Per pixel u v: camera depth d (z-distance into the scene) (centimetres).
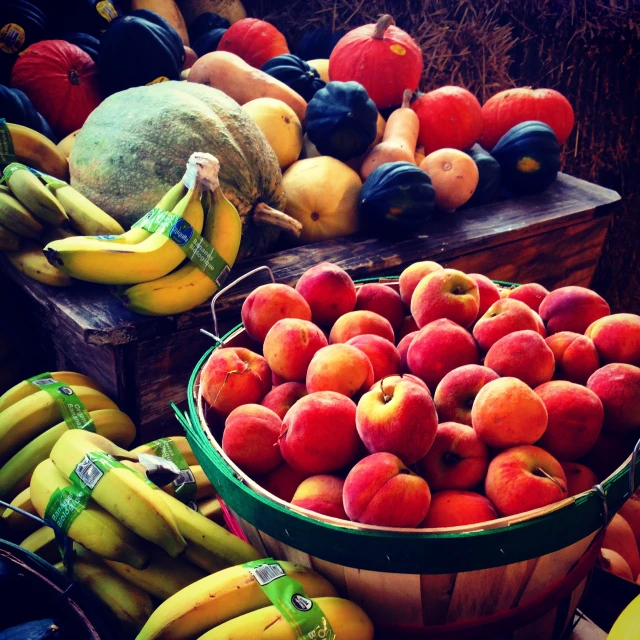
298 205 197
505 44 303
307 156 219
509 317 111
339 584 99
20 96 195
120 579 111
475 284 119
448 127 235
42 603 102
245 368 113
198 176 136
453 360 109
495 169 230
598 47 291
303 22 300
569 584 103
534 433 94
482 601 96
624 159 303
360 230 205
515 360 104
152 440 156
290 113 210
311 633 89
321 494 96
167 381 152
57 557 121
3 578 101
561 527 89
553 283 238
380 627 101
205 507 135
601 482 95
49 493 109
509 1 300
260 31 254
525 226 212
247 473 105
